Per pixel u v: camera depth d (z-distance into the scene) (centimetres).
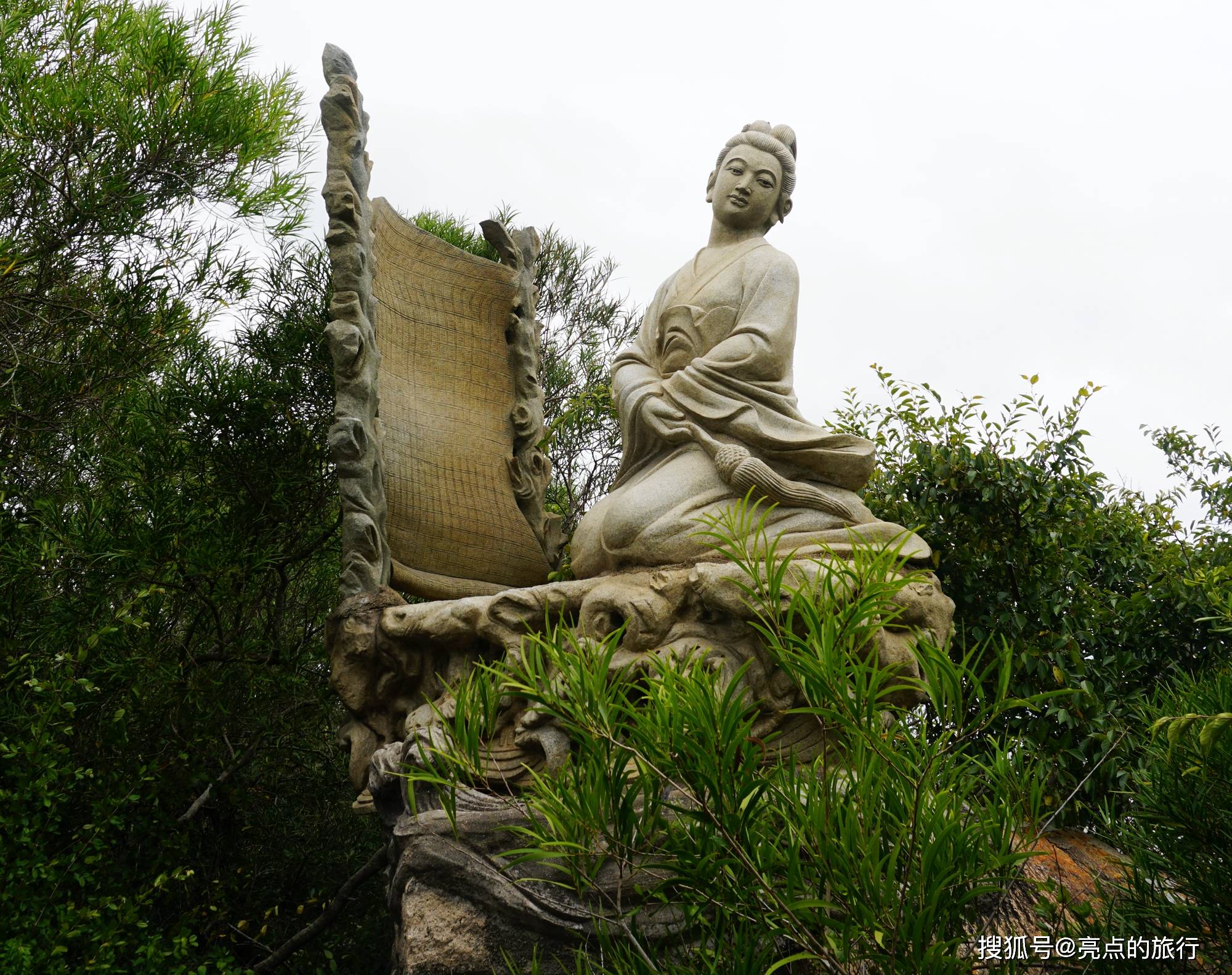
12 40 709
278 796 731
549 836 343
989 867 300
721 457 495
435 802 444
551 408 984
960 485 695
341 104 583
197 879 655
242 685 682
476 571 598
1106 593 705
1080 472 712
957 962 288
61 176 689
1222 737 355
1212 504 834
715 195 582
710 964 310
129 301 680
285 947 625
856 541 470
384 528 550
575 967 403
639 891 344
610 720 329
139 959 512
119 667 600
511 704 470
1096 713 617
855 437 505
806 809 310
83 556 622
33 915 499
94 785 567
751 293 540
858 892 290
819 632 326
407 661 507
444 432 616
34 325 665
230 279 732
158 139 693
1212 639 661
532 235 696
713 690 320
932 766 306
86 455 688
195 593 682
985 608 682
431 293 642
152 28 716
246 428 709
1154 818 367
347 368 551
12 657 577
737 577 445
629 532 489
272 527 724
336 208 569
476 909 419
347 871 720
